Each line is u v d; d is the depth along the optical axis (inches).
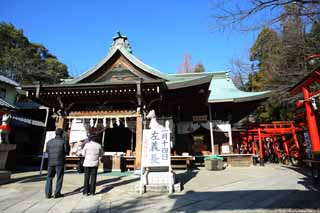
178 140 577.6
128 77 483.8
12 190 241.4
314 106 287.1
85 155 227.0
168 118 486.0
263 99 548.1
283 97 792.3
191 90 458.0
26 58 1197.1
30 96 373.7
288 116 832.3
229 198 202.4
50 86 358.0
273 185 267.1
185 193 226.7
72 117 393.4
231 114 600.1
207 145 568.4
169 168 239.0
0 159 295.9
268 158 760.3
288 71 735.7
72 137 437.1
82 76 483.8
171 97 473.4
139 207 175.0
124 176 348.8
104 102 388.5
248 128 633.0
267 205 175.2
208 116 586.6
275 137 716.0
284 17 209.3
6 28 1226.0
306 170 415.2
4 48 1200.8
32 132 729.6
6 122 320.5
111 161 436.5
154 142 248.8
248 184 277.0
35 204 186.1
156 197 209.8
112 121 405.7
